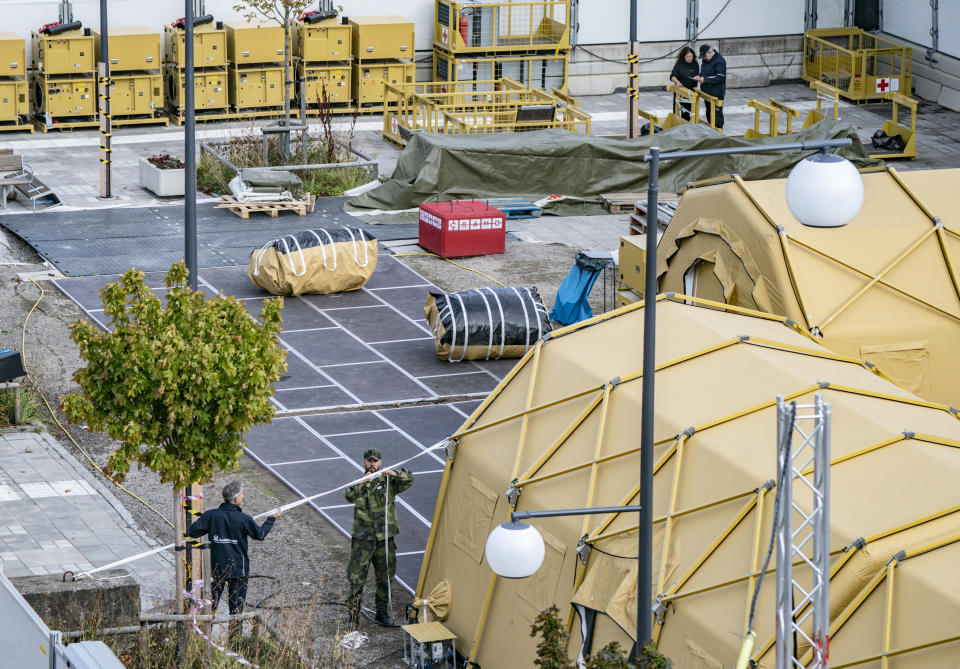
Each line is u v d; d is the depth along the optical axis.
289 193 42.97
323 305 35.72
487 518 20.81
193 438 19.42
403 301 36.19
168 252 38.97
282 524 24.94
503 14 57.84
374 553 21.53
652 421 16.61
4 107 51.31
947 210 26.31
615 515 19.00
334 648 20.44
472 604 20.77
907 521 16.81
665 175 45.09
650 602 16.78
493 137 44.84
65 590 19.06
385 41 55.47
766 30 62.38
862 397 20.02
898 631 15.74
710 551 17.80
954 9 58.50
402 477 21.69
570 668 14.82
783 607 13.97
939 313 25.25
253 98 54.41
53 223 41.06
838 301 25.11
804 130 46.53
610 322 22.66
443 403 30.42
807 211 15.01
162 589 21.80
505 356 32.56
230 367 19.03
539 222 43.47
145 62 52.44
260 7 49.09
